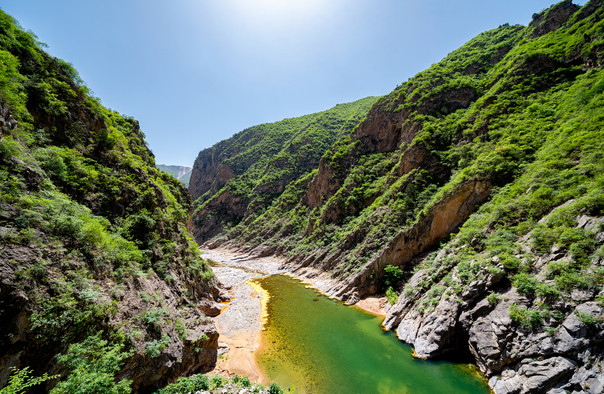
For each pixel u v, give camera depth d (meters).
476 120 39.00
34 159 12.97
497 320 16.36
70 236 11.80
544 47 40.19
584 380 11.47
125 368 11.41
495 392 14.81
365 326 25.86
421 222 33.94
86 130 19.17
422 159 41.78
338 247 45.47
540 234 17.91
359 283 34.53
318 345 22.27
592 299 13.04
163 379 13.52
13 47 15.45
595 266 13.83
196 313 19.58
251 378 17.64
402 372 17.95
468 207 31.02
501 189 27.73
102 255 13.06
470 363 17.84
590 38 33.44
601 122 21.75
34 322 8.55
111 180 18.27
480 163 31.53
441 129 43.56
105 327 11.02
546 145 26.92
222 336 23.86
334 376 17.92
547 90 34.28
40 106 15.70
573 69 33.72
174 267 21.39
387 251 34.41
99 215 16.00
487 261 19.75
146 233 19.33
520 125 32.09
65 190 14.66
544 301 14.80
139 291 14.66
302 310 30.83
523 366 13.91
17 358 8.10
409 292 25.62
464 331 18.36
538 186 22.16
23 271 8.89
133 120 39.50
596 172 18.61
